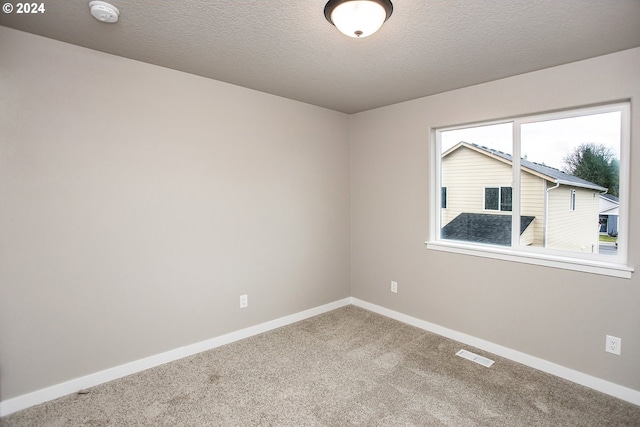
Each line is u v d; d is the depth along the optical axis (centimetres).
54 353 214
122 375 241
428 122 320
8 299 198
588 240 242
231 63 242
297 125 342
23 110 199
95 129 224
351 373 248
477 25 183
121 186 236
